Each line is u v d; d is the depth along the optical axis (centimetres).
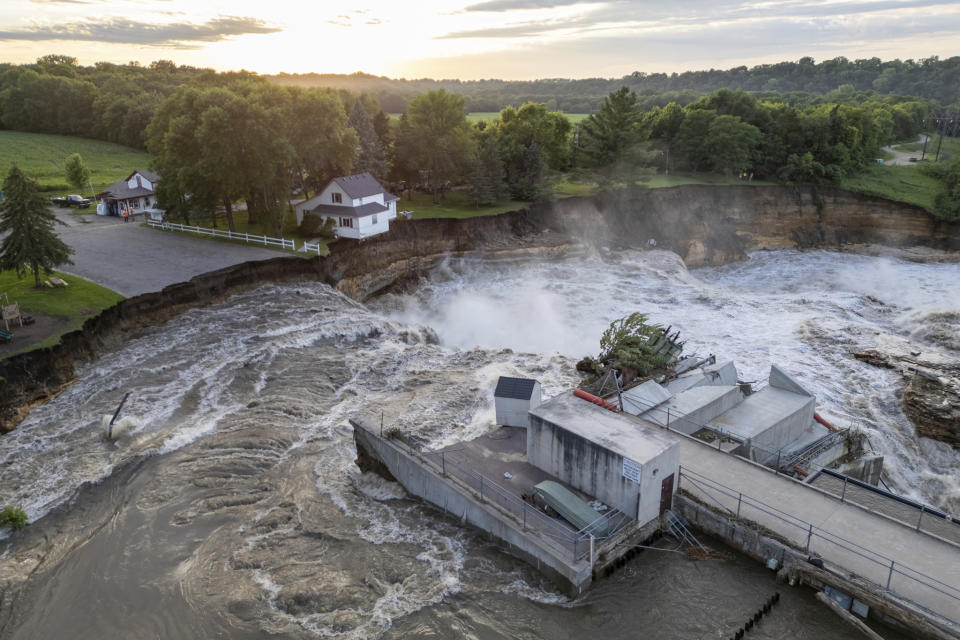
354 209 5722
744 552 2014
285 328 4241
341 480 2619
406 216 6531
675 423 2634
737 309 5450
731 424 2705
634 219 7975
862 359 4209
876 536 1938
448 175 7731
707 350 4431
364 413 3166
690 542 2080
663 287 6159
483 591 1919
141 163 10938
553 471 2314
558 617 1808
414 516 2333
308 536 2231
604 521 2002
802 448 2752
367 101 9950
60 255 4106
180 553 2167
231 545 2192
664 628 1747
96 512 2428
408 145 7738
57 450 2848
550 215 7688
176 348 3884
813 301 5666
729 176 9681
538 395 2747
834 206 8744
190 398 3322
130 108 11862
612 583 1922
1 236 5594
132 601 1952
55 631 1859
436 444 2761
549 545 1942
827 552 1870
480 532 2184
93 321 3759
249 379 3562
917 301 6388
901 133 15575
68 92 12506
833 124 9438
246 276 4831
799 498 2141
